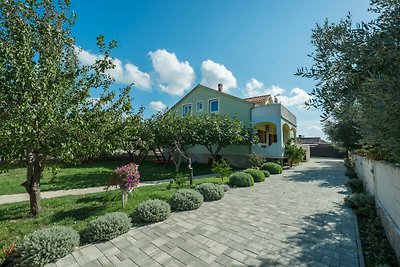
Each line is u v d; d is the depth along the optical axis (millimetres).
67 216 5832
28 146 4961
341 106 3129
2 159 5348
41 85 4875
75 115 5266
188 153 22500
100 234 4488
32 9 5352
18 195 8359
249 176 10398
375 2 2564
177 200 6605
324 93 3268
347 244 4336
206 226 5305
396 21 2299
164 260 3754
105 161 20859
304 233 4871
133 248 4203
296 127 24922
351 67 2740
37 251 3625
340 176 13469
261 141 21078
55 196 8195
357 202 6734
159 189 9203
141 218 5500
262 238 4617
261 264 3609
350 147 11070
